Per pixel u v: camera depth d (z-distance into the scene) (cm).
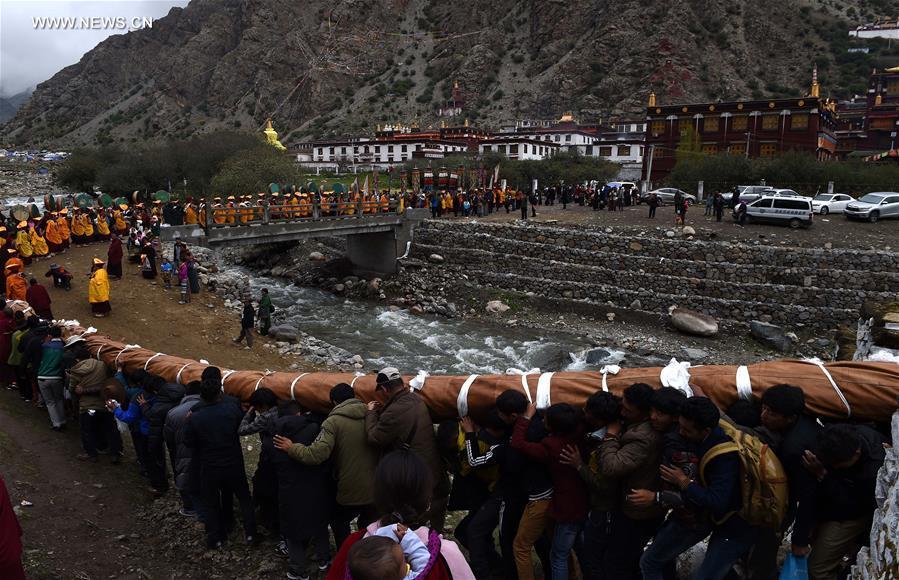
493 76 16750
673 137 6294
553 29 16888
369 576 266
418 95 17138
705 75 13125
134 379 842
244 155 5294
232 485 657
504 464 494
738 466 396
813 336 2508
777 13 14525
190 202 3045
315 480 574
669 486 427
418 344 2466
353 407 566
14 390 1170
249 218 2777
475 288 3133
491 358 2319
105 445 954
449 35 19125
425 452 528
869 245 2684
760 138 5853
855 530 399
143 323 2045
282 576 621
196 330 2084
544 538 534
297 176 5022
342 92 18800
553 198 4681
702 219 3419
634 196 4509
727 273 2733
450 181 5134
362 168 9050
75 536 688
